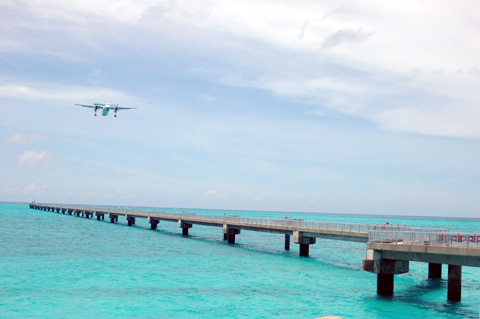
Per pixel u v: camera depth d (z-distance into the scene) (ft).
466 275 146.41
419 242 95.66
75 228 318.24
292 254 187.73
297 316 83.35
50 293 97.60
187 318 80.33
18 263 138.92
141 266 139.95
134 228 341.00
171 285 109.70
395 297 101.14
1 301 89.66
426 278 131.34
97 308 85.92
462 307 92.07
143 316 81.10
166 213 302.66
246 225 204.33
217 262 154.30
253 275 128.06
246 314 84.02
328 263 160.66
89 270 128.77
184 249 195.31
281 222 184.03
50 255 160.86
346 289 110.42
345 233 142.31
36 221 398.21
